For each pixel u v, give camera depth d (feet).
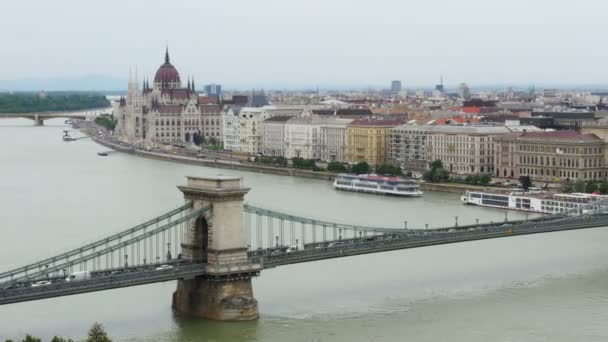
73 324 640.17
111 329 628.69
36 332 620.08
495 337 619.26
